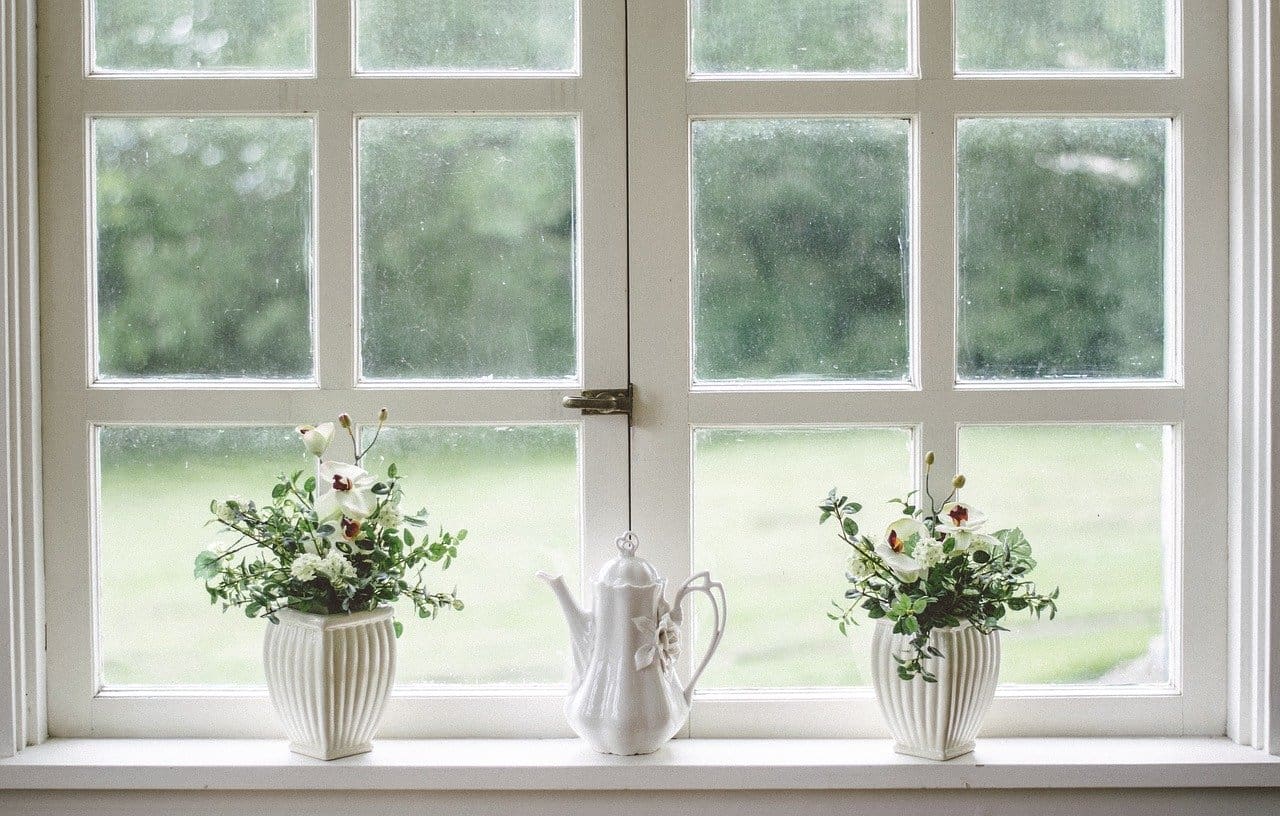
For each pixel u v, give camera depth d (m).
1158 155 1.56
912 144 1.55
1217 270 1.54
